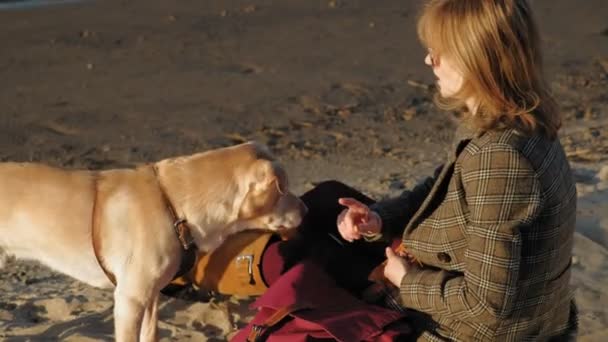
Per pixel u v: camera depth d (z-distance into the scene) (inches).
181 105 437.4
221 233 182.4
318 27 597.6
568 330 139.2
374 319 130.9
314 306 134.4
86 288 218.2
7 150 374.9
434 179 149.2
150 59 520.4
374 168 339.9
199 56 528.4
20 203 182.9
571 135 358.9
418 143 379.6
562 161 123.5
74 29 584.4
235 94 456.1
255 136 392.2
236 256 185.6
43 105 434.9
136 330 175.6
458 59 120.0
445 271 128.5
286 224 184.7
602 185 271.4
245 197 180.9
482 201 117.6
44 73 489.4
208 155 183.6
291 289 136.9
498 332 125.3
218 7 652.1
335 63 513.3
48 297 210.1
